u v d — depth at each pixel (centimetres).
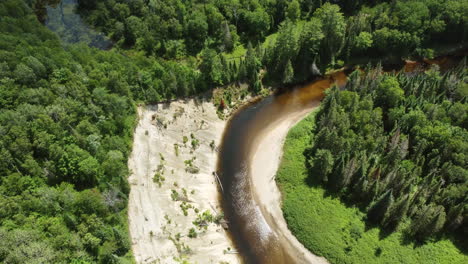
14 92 8900
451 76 11312
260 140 11275
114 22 14262
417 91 11225
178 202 9144
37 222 7062
